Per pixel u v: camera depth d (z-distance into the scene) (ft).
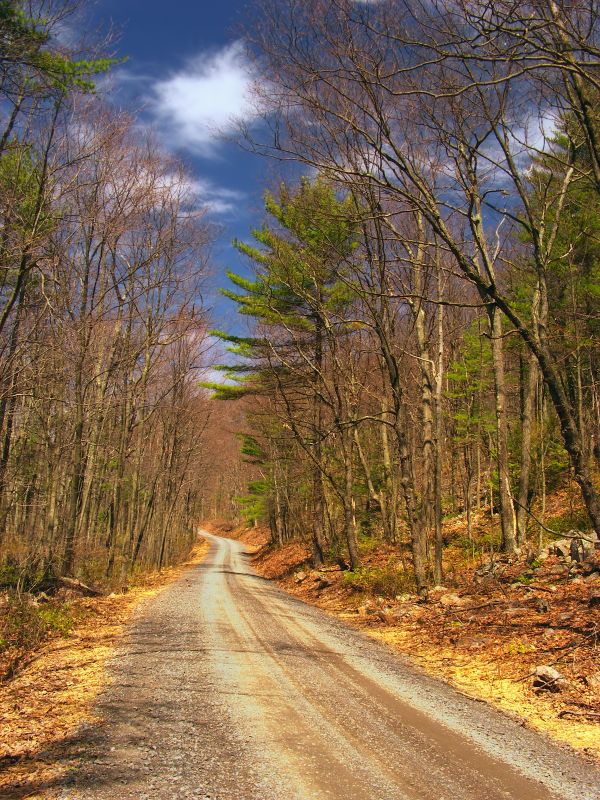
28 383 41.42
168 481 103.96
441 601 42.86
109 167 48.44
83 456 59.41
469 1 26.18
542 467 60.18
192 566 111.34
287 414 76.95
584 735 18.43
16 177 36.11
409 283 53.47
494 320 56.39
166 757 15.47
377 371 77.87
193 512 189.16
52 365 47.80
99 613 42.57
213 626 37.24
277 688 22.88
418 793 13.79
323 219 46.75
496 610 36.91
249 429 124.88
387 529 81.46
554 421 74.90
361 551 79.41
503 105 31.94
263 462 121.49
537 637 29.60
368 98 36.76
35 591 46.83
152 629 35.88
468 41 26.23
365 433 95.30
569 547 45.93
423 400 52.60
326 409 82.99
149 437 90.02
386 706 21.13
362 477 90.38
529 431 57.11
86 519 75.51
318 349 74.13
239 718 18.95
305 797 13.34
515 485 74.23
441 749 16.89
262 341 76.33
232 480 249.14
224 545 195.11
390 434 94.53
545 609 34.12
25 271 36.55
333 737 17.56
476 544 67.00
